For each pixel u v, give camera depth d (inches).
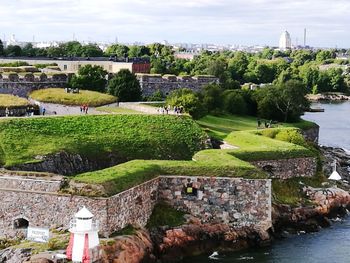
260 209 1975.9
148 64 5556.1
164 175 1957.4
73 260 1443.2
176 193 1953.7
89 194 1660.9
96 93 3415.4
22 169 2039.9
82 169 2244.1
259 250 1929.1
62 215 1686.8
